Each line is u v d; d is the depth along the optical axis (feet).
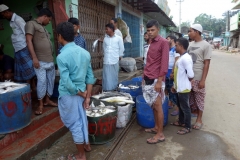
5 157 7.78
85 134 8.15
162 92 10.14
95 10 20.42
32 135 9.49
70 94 7.68
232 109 15.06
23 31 10.80
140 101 12.80
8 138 8.54
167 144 10.25
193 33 11.62
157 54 9.72
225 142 10.37
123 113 11.46
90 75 8.27
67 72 7.17
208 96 18.56
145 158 9.09
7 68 13.48
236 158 9.03
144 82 10.39
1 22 16.28
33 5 15.11
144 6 31.04
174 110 14.80
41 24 10.53
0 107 8.09
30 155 8.44
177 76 11.03
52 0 14.16
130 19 31.04
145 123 11.98
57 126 10.48
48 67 10.70
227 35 106.01
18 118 8.64
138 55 36.86
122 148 9.93
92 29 20.02
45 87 10.70
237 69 35.04
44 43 10.39
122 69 25.58
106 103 11.04
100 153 9.16
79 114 8.00
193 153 9.43
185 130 11.36
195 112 13.74
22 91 8.61
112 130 10.05
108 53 14.73
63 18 14.02
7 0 15.60
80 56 7.50
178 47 10.97
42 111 11.00
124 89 14.28
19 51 10.90
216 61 49.67
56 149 9.38
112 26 14.39
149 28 9.59
